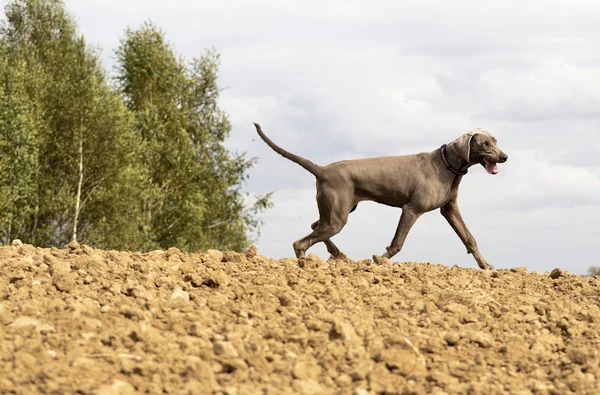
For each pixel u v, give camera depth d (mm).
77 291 6121
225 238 35062
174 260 8398
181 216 33500
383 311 6195
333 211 10289
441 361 5035
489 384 4566
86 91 28766
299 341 5078
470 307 6562
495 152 10359
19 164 25312
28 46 29203
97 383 4078
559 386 4617
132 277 6840
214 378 4301
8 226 25906
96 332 5016
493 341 5500
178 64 35125
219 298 6043
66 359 4430
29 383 4043
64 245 28344
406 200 10484
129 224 29453
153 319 5402
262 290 6512
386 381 4457
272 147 10742
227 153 35188
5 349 4508
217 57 35750
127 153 29281
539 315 6516
